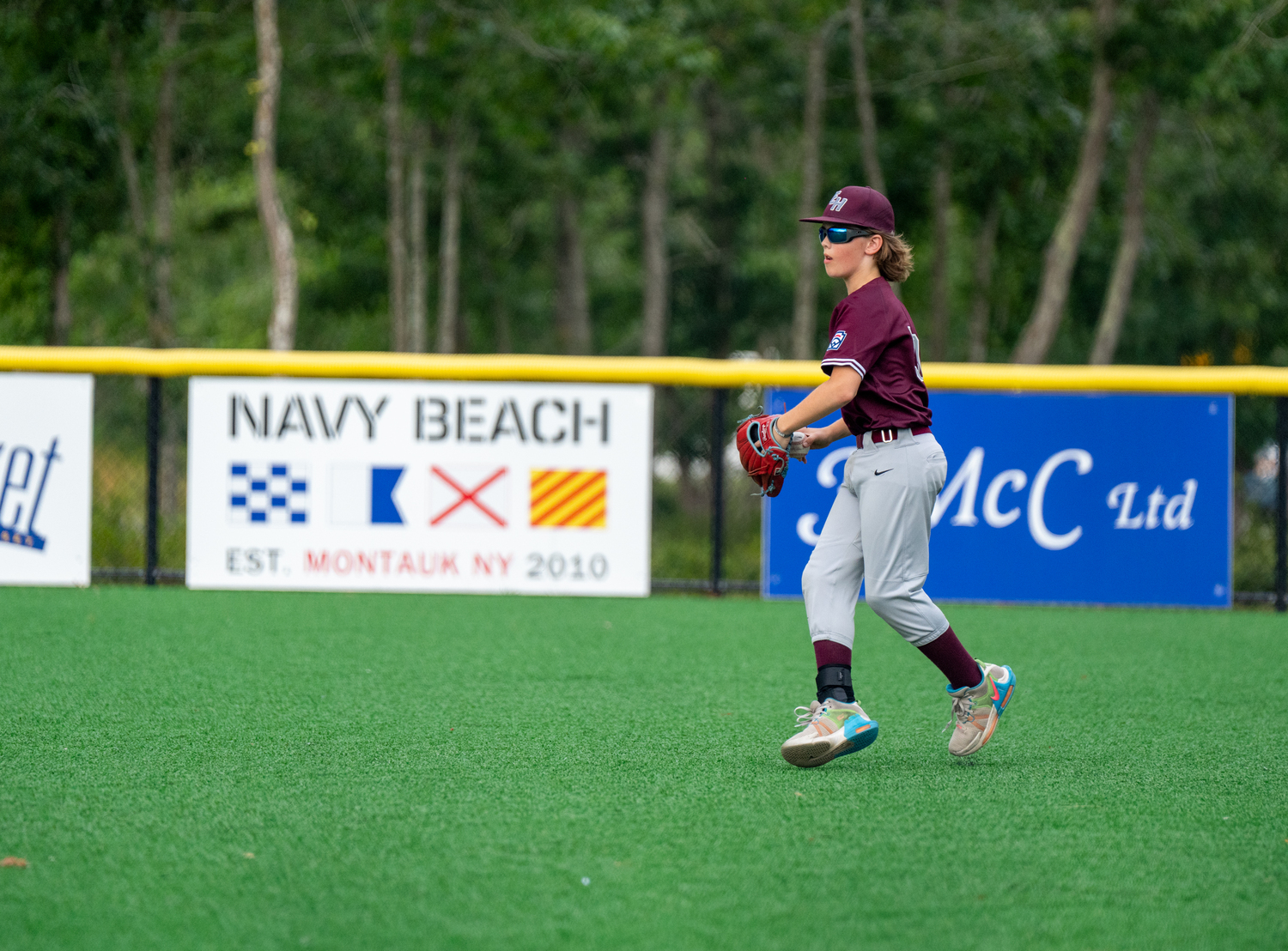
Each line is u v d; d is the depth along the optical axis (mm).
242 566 31391
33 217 56812
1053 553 30797
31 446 31719
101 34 56312
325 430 31172
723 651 24578
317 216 77125
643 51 57375
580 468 31250
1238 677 22688
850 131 73812
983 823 13531
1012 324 87375
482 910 10938
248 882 11570
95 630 25672
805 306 67812
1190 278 80125
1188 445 30469
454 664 22734
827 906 11086
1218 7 51938
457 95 63156
